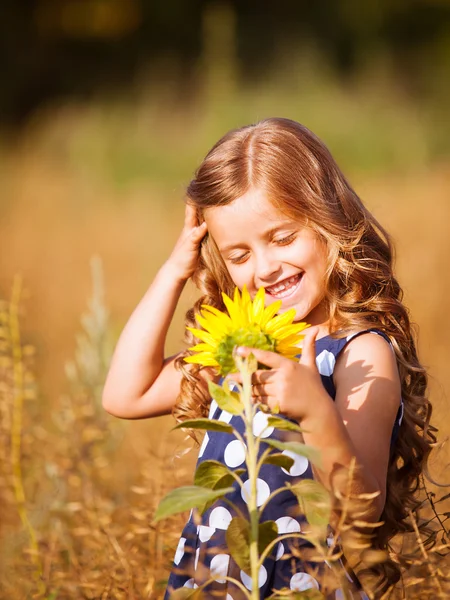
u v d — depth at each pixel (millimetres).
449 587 2090
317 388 1781
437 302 5566
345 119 13555
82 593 2557
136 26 22062
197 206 2354
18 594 2736
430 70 17734
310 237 2264
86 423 3457
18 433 3092
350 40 21297
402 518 2283
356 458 1893
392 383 2156
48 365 4980
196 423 1641
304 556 1938
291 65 16875
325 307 2328
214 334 1742
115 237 8820
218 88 14695
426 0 20891
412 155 12914
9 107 20375
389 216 8109
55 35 21625
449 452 2955
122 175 12992
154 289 2568
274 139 2324
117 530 2717
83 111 16000
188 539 2234
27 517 3100
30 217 10266
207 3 22141
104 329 3619
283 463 1673
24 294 3191
